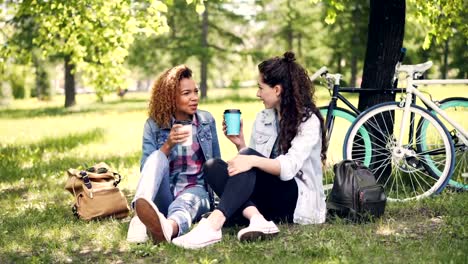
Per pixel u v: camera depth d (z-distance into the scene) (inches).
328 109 221.3
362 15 1061.8
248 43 1370.6
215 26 1233.4
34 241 173.0
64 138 503.2
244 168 156.0
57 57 1097.4
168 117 176.7
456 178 241.9
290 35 1279.5
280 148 171.6
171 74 175.9
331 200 181.3
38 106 1338.6
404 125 210.4
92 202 194.5
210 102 1051.9
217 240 155.6
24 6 396.2
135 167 320.2
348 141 213.5
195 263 143.2
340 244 155.7
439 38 344.2
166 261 146.9
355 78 1181.7
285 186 169.8
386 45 241.8
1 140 518.3
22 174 307.1
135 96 1729.8
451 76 1295.5
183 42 1173.1
